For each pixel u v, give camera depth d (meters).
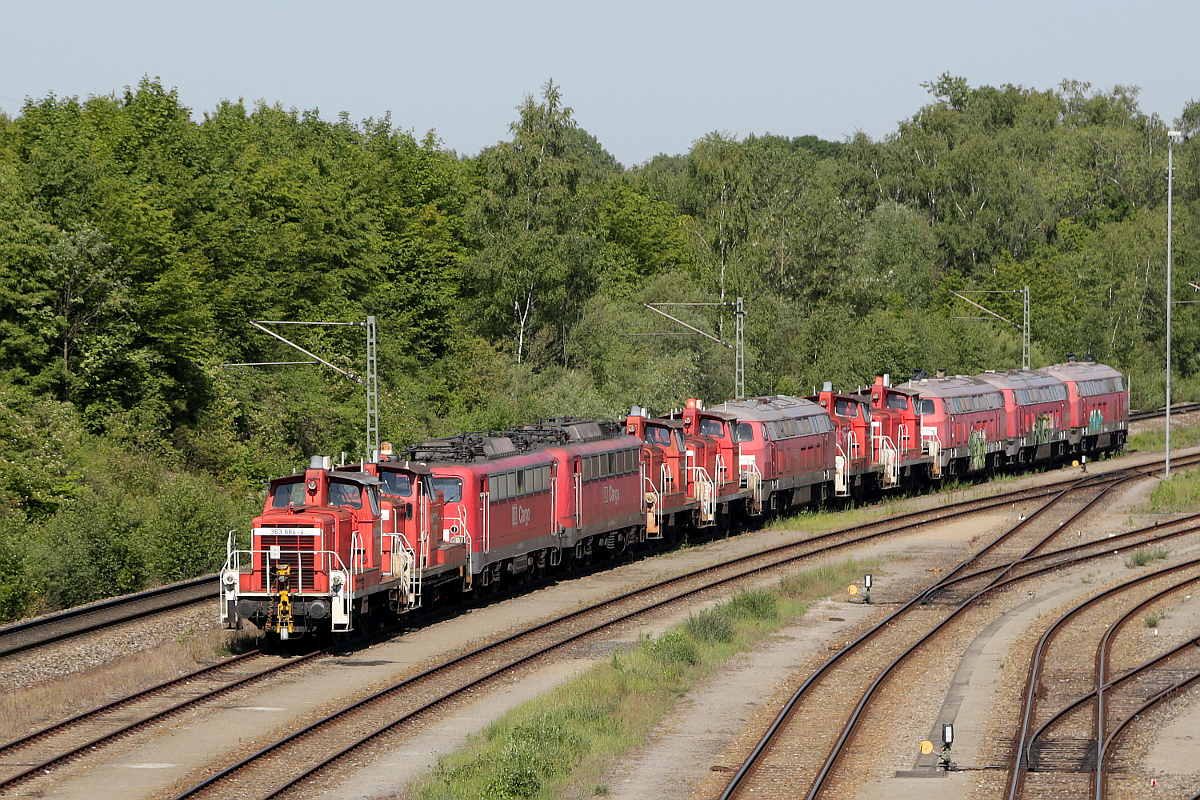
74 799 74.06
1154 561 166.00
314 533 112.19
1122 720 91.12
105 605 135.88
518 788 74.25
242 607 112.50
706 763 82.75
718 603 138.38
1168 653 112.62
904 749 84.75
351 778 78.50
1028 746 83.81
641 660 108.88
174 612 136.38
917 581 154.75
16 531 165.25
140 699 98.00
